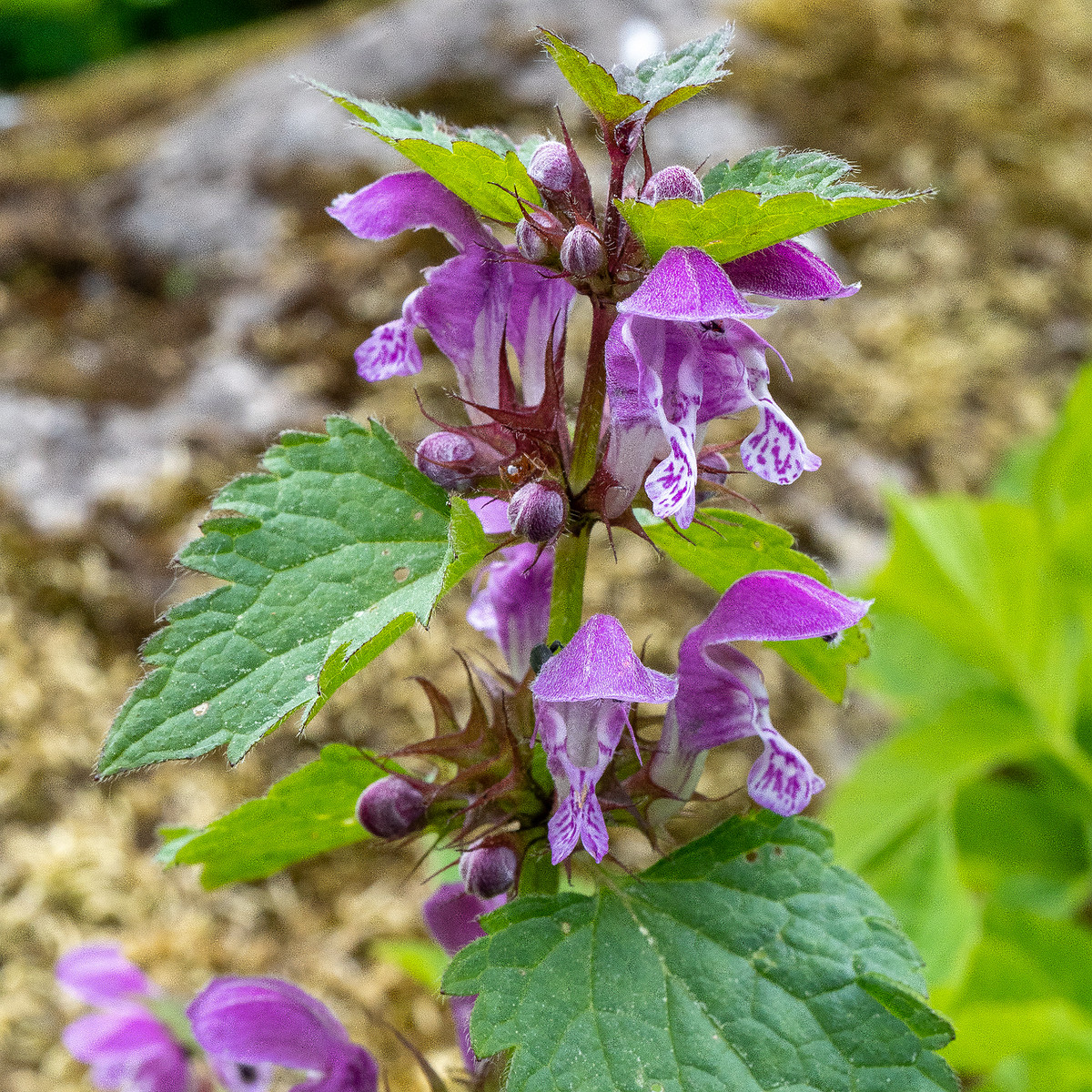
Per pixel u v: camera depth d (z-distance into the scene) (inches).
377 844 5.7
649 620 10.9
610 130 5.0
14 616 10.6
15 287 13.4
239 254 13.7
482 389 5.5
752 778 5.3
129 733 4.8
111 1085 7.3
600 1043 4.9
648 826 5.4
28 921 9.1
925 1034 5.0
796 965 5.1
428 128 5.3
